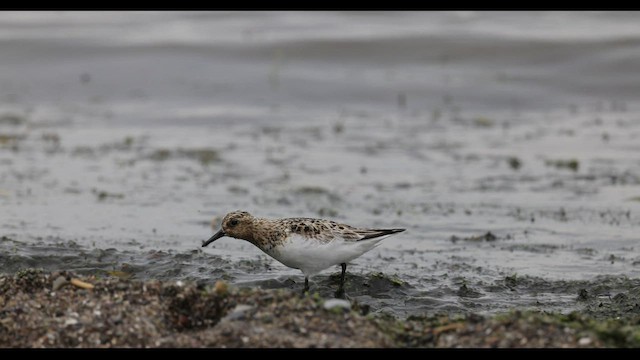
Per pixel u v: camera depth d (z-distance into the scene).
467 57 30.98
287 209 18.12
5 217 17.19
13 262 13.84
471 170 21.30
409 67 30.53
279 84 29.17
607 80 29.23
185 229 16.64
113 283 10.46
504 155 22.61
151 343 9.45
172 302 10.18
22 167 21.36
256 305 9.95
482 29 33.03
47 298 10.24
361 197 19.06
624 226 16.92
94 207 18.09
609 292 12.94
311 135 24.81
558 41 31.28
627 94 28.69
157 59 31.02
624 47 30.80
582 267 14.45
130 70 30.38
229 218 12.97
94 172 21.05
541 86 29.03
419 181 20.38
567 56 30.44
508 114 27.08
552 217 17.56
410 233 16.58
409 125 25.86
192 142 24.11
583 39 31.25
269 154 22.83
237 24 34.94
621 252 15.34
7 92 29.05
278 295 10.15
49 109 27.56
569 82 29.16
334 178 20.61
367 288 12.97
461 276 13.80
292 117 26.78
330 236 12.28
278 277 13.28
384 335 9.55
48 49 31.77
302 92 28.66
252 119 26.58
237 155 22.73
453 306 12.35
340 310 9.84
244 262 14.16
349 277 13.20
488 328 9.58
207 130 25.52
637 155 22.38
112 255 14.34
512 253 15.28
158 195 19.14
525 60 30.58
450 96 28.41
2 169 21.11
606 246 15.70
